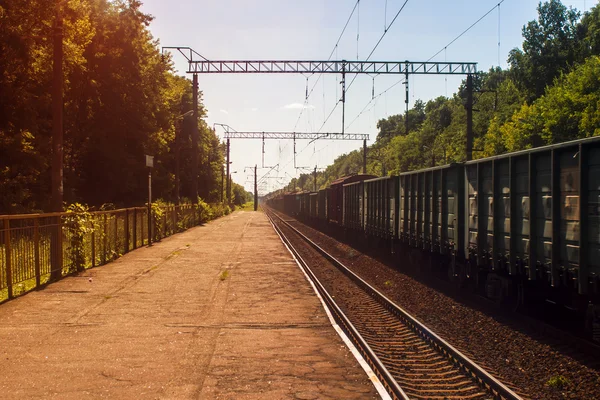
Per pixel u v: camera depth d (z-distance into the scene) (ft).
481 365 23.54
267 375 20.11
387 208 66.33
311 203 160.56
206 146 224.53
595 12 206.90
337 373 20.43
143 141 125.39
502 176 33.45
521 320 32.19
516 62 249.75
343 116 93.04
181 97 189.06
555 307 34.14
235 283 43.55
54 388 18.40
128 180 126.11
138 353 22.94
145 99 120.98
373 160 367.86
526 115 197.06
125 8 107.76
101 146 116.88
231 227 132.46
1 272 33.76
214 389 18.48
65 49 77.15
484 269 38.27
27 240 38.01
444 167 43.91
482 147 252.01
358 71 98.53
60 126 48.93
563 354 25.12
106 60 109.09
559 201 26.78
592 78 167.32
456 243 41.32
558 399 19.60
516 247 31.60
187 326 28.25
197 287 41.24
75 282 42.83
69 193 106.11
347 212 98.63
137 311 31.99
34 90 83.76
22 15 70.59
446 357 24.77
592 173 24.03
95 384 18.88
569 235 25.85
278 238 95.86
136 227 73.87
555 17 232.32
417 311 36.68
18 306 33.01
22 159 80.59
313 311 32.58
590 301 25.46
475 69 98.73
